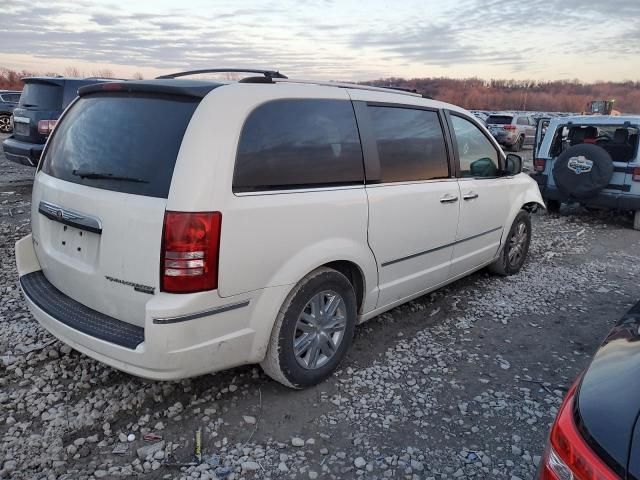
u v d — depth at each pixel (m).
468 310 4.65
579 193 8.36
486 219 4.76
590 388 1.70
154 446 2.69
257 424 2.90
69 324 2.77
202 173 2.50
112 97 3.00
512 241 5.49
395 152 3.65
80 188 2.84
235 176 2.63
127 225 2.58
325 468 2.59
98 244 2.74
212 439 2.77
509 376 3.54
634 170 8.04
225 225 2.55
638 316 2.18
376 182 3.46
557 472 1.56
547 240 7.54
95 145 2.90
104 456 2.62
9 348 3.57
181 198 2.46
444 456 2.72
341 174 3.21
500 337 4.14
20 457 2.58
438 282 4.36
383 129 3.57
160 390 3.17
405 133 3.76
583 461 1.48
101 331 2.67
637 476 1.36
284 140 2.90
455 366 3.64
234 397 3.14
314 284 3.05
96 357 2.71
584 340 4.14
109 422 2.87
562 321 4.50
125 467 2.54
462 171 4.40
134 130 2.76
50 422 2.85
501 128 22.48
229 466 2.58
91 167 2.86
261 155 2.77
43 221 3.18
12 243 6.02
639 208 8.10
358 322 3.62
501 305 4.80
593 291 5.30
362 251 3.36
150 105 2.79
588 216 9.48
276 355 2.98
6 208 7.80
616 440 1.46
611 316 4.65
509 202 5.14
